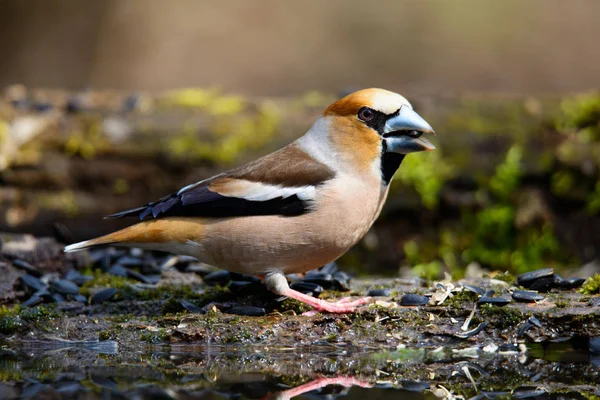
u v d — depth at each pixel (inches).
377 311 314.2
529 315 306.2
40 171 489.1
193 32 913.5
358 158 318.3
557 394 248.2
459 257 502.9
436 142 502.9
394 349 303.9
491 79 856.9
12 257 386.3
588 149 500.4
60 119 503.2
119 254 418.9
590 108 506.9
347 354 298.5
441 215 503.2
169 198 320.5
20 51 874.8
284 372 276.7
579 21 916.6
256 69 894.4
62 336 313.3
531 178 502.6
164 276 390.6
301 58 898.1
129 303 341.1
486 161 502.6
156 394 246.1
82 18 892.0
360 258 502.3
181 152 496.7
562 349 302.5
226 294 342.6
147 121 505.7
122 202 498.3
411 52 896.3
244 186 312.0
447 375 272.5
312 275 358.3
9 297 354.3
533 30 902.4
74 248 320.5
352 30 933.2
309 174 313.3
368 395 246.8
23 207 488.1
